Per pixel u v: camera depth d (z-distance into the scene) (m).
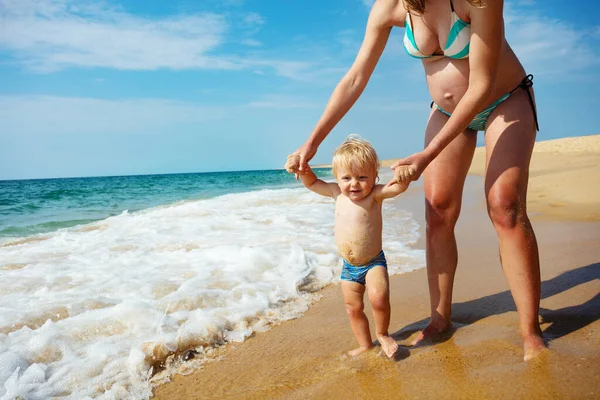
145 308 3.49
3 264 5.13
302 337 3.16
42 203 14.37
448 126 2.41
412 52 2.79
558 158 20.09
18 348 2.96
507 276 2.48
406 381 2.26
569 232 5.43
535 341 2.36
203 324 3.22
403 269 4.70
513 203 2.40
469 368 2.28
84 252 5.66
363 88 3.00
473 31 2.34
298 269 4.59
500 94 2.58
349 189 2.85
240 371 2.73
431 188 2.89
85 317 3.39
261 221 7.73
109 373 2.71
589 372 2.03
